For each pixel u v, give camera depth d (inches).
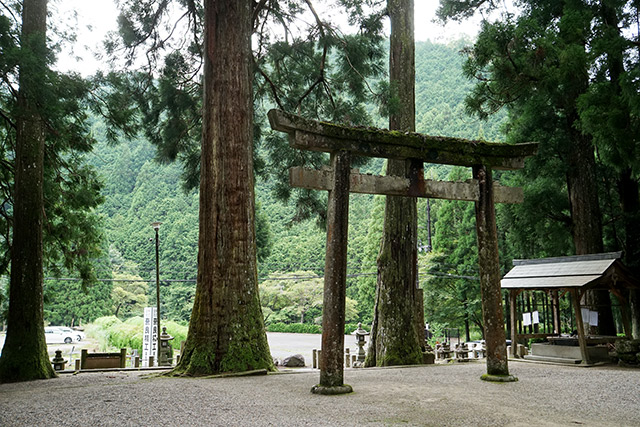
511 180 689.0
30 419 185.5
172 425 170.4
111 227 2233.0
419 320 439.2
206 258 350.6
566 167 527.8
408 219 434.3
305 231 2087.8
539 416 186.7
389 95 465.7
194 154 653.9
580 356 375.6
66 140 491.5
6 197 521.0
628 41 364.8
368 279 1378.0
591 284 371.2
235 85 366.6
